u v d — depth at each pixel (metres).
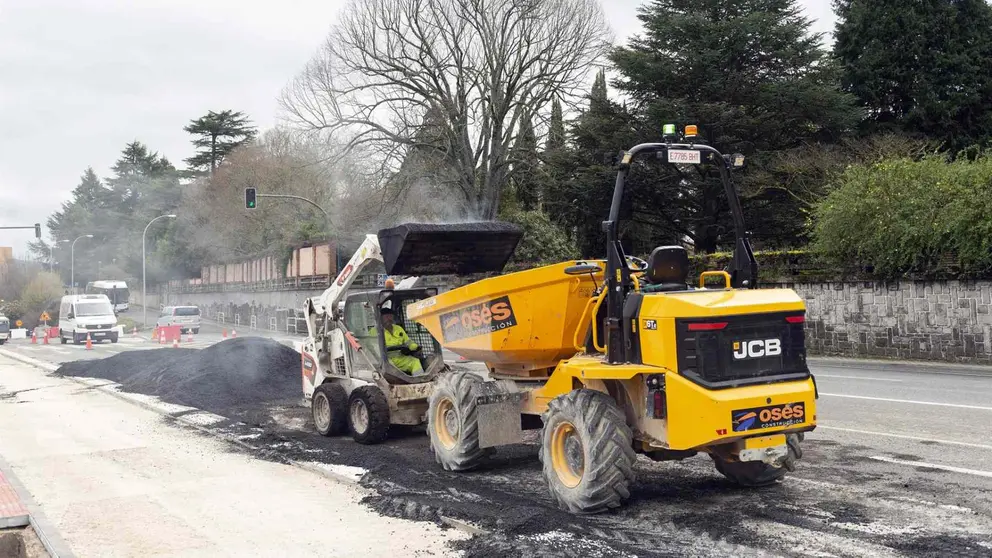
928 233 20.19
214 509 7.54
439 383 8.93
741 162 7.43
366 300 10.91
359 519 7.04
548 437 7.23
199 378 16.52
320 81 38.12
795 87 29.80
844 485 7.51
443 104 38.16
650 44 32.06
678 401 6.40
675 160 7.34
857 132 32.78
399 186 37.59
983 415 11.02
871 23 37.19
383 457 9.55
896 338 21.50
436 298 9.11
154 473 9.19
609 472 6.69
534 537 6.23
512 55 38.94
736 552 5.77
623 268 7.05
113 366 21.20
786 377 6.68
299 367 17.44
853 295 22.53
